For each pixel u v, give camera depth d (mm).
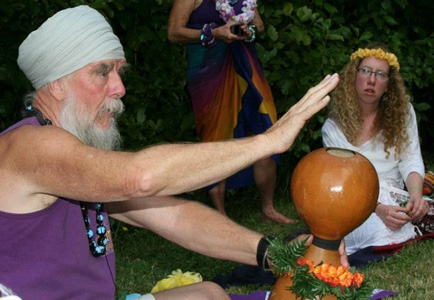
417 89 7133
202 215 2586
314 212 2125
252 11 5055
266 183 5465
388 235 4688
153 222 2625
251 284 4227
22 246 2102
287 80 5930
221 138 5246
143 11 5359
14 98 4973
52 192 2049
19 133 2094
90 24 2246
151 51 5520
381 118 4773
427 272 4273
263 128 5215
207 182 2031
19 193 2068
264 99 5188
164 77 5574
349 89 4750
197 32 5059
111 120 2346
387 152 4797
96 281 2299
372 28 6484
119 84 2314
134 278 4363
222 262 4656
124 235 5238
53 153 2016
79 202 2229
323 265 2152
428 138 7395
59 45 2215
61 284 2170
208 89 5188
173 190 2023
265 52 5848
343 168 2115
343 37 6109
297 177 2164
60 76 2225
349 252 4793
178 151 2012
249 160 2037
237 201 6137
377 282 4129
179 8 5121
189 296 2482
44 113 2291
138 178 1972
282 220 5555
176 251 4891
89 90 2254
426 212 4742
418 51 6656
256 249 2457
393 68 4699
